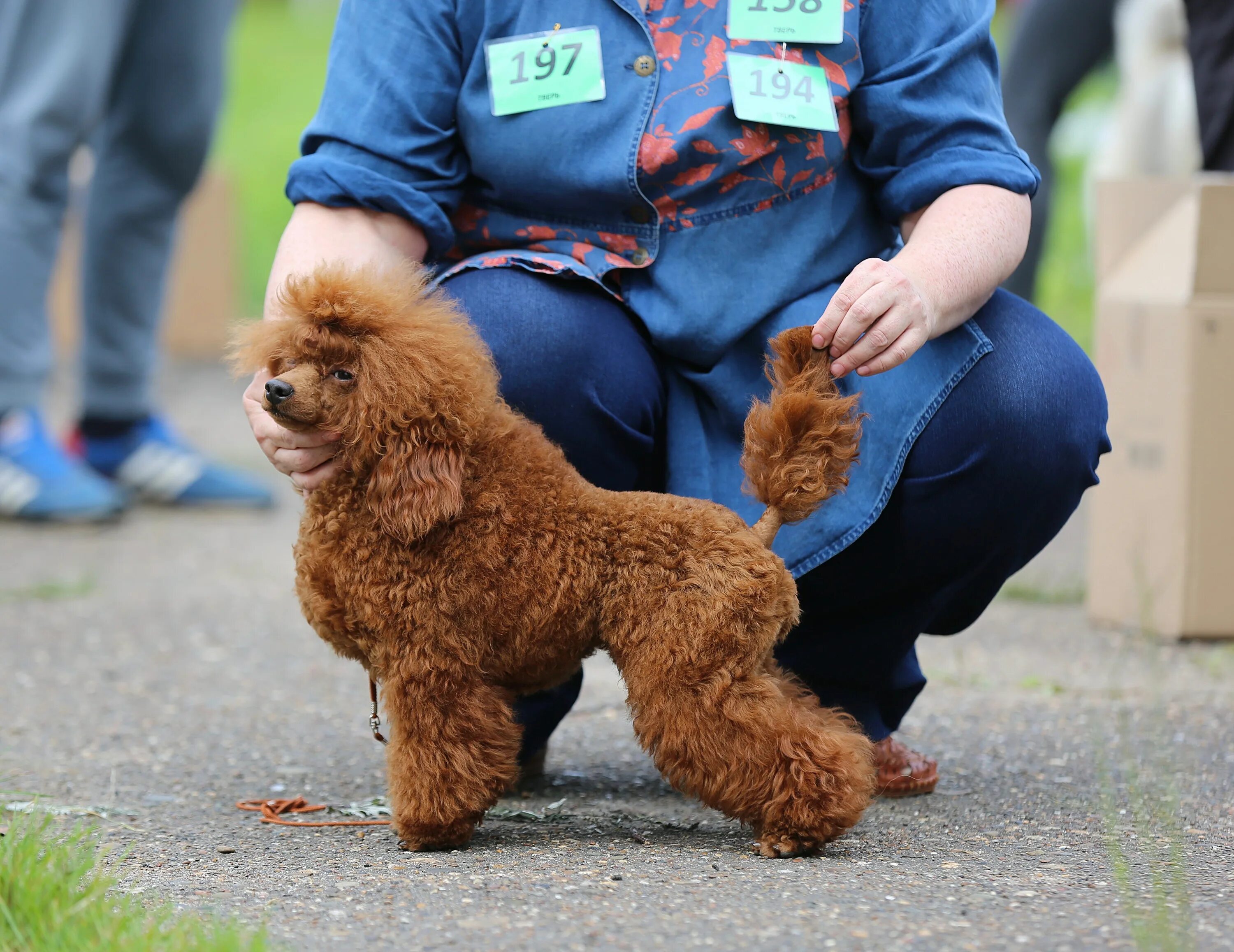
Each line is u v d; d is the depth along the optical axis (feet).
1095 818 16.12
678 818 16.35
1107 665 24.80
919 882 13.38
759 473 14.49
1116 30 41.32
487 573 14.01
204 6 36.81
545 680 14.76
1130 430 27.14
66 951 11.21
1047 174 40.19
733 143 15.97
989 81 17.06
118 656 26.02
